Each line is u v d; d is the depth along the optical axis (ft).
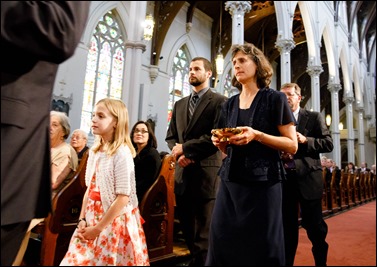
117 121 6.21
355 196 33.81
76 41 3.12
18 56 3.04
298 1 51.60
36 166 3.26
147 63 45.32
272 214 5.11
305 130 10.03
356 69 84.23
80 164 8.95
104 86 39.91
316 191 9.25
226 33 57.72
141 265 5.78
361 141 83.97
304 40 65.05
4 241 3.10
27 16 2.75
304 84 85.05
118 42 42.22
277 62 77.00
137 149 11.15
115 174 5.89
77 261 5.46
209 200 8.16
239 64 6.11
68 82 34.68
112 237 5.63
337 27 69.21
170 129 9.60
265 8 52.65
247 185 5.31
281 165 5.58
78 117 35.32
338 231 16.98
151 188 9.94
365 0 87.61
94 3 38.22
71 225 8.57
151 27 26.30
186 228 8.75
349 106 75.25
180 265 11.06
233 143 5.16
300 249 12.69
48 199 3.40
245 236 5.02
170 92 50.14
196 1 51.62
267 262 4.91
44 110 3.37
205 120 8.50
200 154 8.04
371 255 11.68
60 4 3.03
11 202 2.99
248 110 5.90
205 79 8.95
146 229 9.84
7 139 2.97
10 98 2.99
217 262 5.12
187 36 52.80
